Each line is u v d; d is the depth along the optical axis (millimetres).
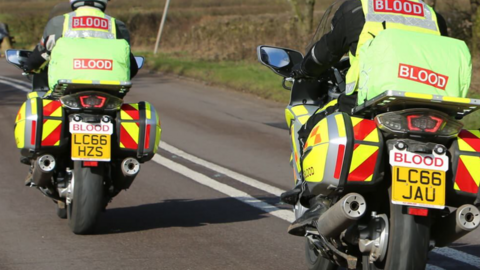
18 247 17250
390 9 12914
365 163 11984
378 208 12438
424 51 11977
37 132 17406
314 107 15781
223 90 53312
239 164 28891
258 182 25469
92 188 17453
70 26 18406
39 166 17359
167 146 32812
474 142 12133
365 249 12070
